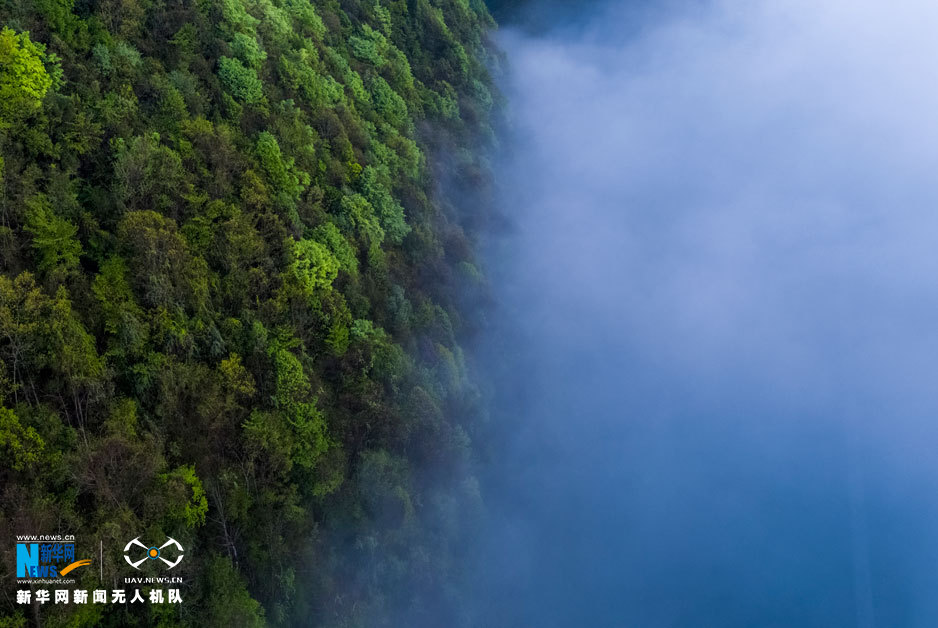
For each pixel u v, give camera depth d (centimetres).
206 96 5712
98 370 4081
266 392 4978
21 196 4116
